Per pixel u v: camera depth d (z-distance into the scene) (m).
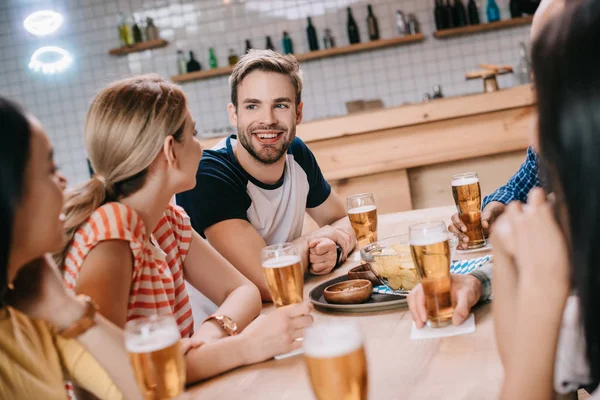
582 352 0.82
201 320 1.87
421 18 5.40
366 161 3.67
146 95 1.32
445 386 0.90
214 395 1.03
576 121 0.64
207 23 5.60
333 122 3.63
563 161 0.67
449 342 1.06
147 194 1.35
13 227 0.89
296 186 2.21
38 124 0.94
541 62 0.68
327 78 5.55
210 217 1.91
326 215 2.43
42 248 0.94
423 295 1.16
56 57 4.91
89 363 1.06
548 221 0.76
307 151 2.35
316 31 5.52
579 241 0.67
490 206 1.93
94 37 5.70
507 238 0.81
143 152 1.30
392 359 1.03
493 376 0.90
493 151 3.60
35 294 1.01
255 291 1.52
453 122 3.61
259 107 1.99
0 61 5.77
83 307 1.03
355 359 0.73
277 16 5.52
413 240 1.11
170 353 0.90
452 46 5.40
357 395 0.73
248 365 1.14
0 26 5.73
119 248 1.22
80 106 5.78
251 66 1.99
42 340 1.04
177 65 5.64
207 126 5.71
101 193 1.29
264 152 2.02
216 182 1.94
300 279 1.19
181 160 1.37
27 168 0.90
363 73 5.51
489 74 4.12
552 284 0.74
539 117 0.69
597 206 0.64
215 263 1.61
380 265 1.37
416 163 3.64
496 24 5.18
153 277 1.37
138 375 0.91
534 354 0.74
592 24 0.64
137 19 5.63
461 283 1.20
